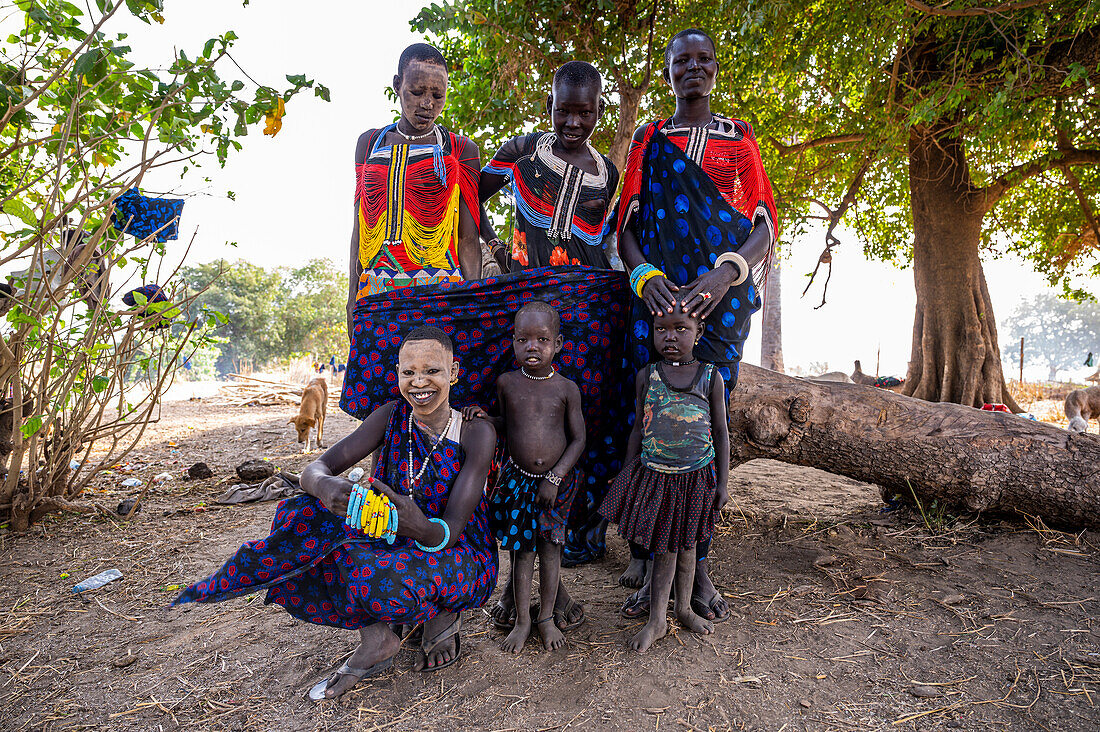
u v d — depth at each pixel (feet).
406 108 10.52
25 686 8.34
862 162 35.14
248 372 85.61
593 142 29.30
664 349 8.98
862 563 11.76
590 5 24.30
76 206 14.33
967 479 13.02
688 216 9.78
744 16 22.95
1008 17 27.22
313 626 9.84
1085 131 34.63
